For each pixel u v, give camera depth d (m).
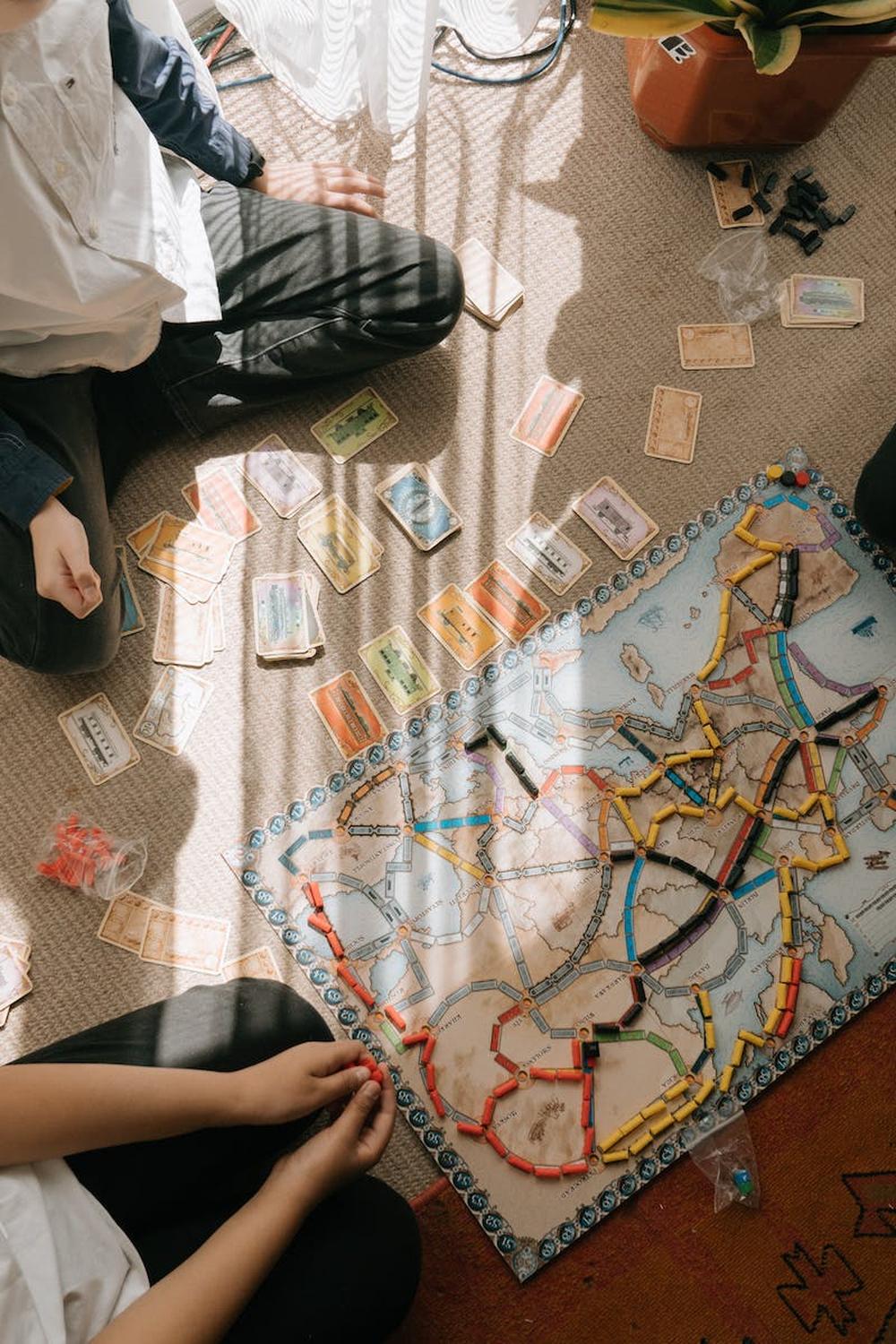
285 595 1.77
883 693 1.71
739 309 1.90
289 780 1.69
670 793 1.68
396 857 1.65
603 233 1.95
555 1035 1.58
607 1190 1.51
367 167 1.99
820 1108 1.55
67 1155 1.20
